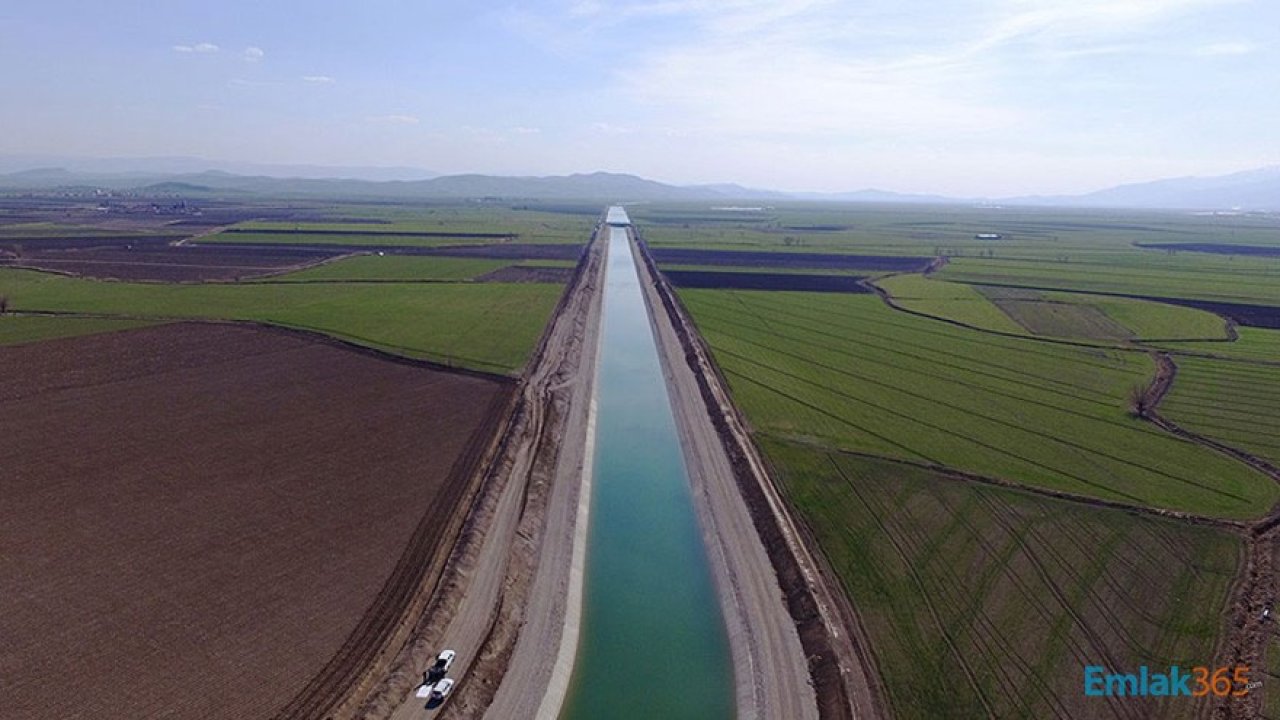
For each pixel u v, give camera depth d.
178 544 34.03
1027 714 25.23
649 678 28.45
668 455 51.91
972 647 28.77
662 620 32.34
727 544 37.84
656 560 37.56
